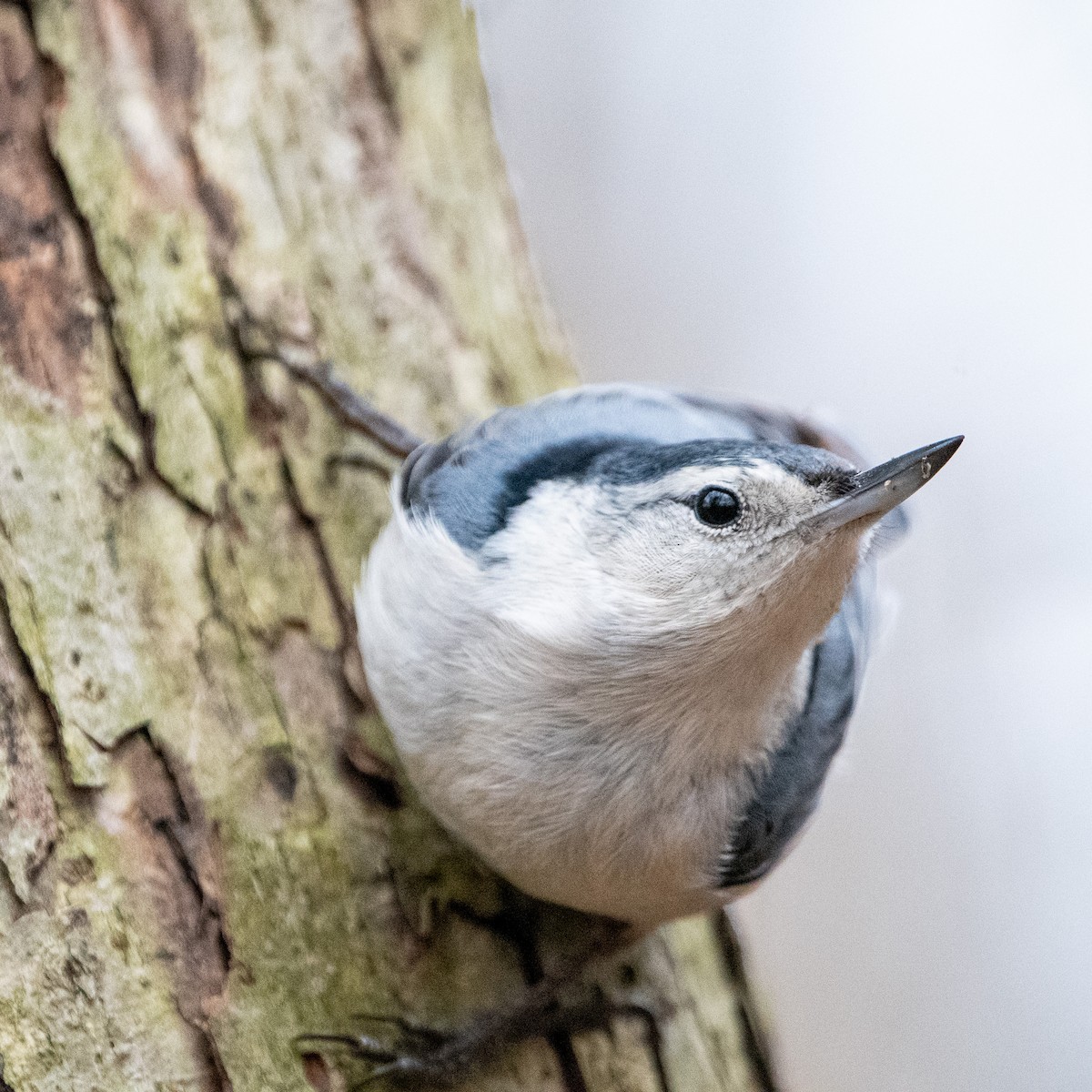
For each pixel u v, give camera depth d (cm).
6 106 301
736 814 298
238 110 304
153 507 300
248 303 303
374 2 307
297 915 299
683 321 372
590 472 298
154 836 298
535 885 299
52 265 301
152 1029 297
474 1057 299
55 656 298
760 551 297
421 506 299
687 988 303
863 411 369
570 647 297
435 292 306
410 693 298
